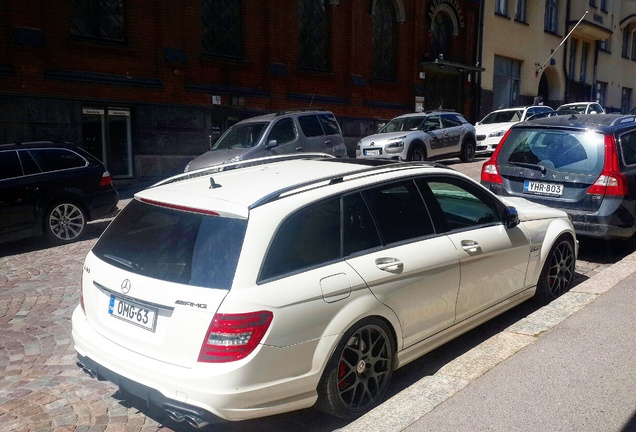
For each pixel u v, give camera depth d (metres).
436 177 4.71
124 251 3.91
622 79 43.59
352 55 21.53
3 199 8.71
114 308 3.76
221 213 3.59
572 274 6.17
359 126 21.98
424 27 25.00
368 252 3.98
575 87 37.22
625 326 5.00
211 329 3.27
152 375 3.40
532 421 3.60
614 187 7.06
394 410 3.83
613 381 4.06
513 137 8.02
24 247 9.24
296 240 3.64
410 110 24.62
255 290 3.35
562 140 7.58
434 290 4.33
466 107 27.91
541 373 4.20
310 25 20.28
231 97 17.53
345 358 3.79
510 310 5.85
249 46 18.19
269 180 4.16
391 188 4.34
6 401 4.30
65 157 9.61
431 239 4.43
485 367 4.36
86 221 9.75
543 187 7.51
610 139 7.24
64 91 14.16
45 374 4.74
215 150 13.45
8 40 13.37
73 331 4.05
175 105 16.27
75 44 14.41
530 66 31.94
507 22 29.89
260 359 3.29
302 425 3.94
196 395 3.25
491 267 4.91
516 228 5.29
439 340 4.49
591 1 36.62
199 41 16.84
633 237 7.77
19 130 13.55
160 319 3.48
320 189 3.91
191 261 3.53
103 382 4.59
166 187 4.22
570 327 5.01
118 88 15.11
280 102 19.03
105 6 15.02
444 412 3.75
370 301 3.82
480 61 28.23
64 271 7.75
